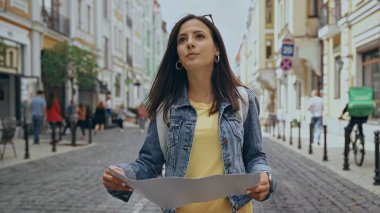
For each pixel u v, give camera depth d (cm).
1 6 1670
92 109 2895
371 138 1466
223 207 196
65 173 894
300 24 2367
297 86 2719
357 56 1689
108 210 589
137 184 182
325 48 2089
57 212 577
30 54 2005
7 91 1839
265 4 3791
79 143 1595
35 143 1539
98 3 3188
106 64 3566
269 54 3803
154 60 6450
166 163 205
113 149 1412
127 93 4466
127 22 4353
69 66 2052
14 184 768
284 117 2875
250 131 211
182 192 181
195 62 203
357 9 1598
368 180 773
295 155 1181
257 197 183
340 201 625
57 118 1670
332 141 1588
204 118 201
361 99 930
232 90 208
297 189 717
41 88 2034
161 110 211
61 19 2427
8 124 1208
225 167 193
